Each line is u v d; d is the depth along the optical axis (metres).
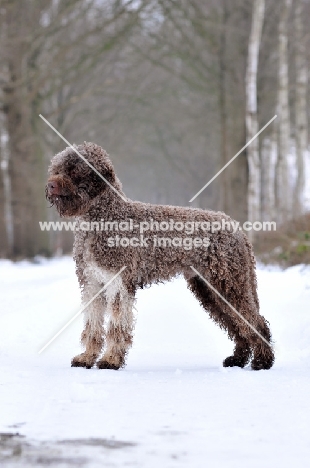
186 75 37.59
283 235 21.31
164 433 5.13
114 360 7.80
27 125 31.48
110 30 32.53
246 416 5.60
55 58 30.38
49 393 6.42
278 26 30.83
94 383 6.86
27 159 31.70
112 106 41.78
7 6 26.97
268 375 7.41
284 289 12.53
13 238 32.41
